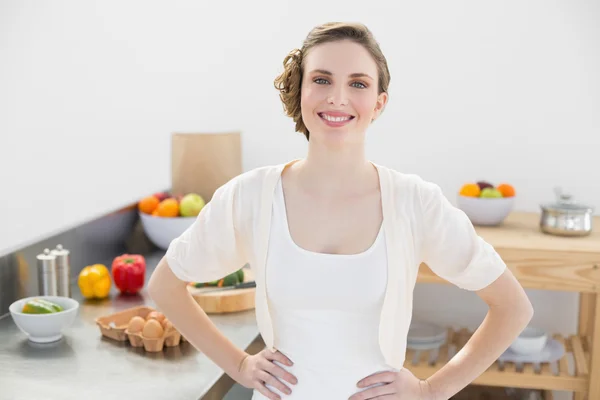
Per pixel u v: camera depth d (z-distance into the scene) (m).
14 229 3.03
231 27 2.89
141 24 2.98
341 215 1.29
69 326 1.90
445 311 2.84
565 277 2.14
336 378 1.29
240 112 2.94
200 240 1.36
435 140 2.77
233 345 1.46
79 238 2.35
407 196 1.30
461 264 1.30
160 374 1.59
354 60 1.24
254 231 1.32
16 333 1.86
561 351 2.34
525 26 2.63
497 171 2.73
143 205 2.65
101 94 3.08
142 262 2.23
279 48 2.86
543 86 2.65
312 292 1.26
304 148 2.90
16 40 3.11
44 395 1.48
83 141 3.14
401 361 1.34
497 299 1.33
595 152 2.65
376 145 2.82
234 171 2.77
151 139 3.06
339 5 2.79
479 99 2.71
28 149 3.15
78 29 3.05
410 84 2.75
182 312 1.45
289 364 1.31
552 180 2.70
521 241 2.23
